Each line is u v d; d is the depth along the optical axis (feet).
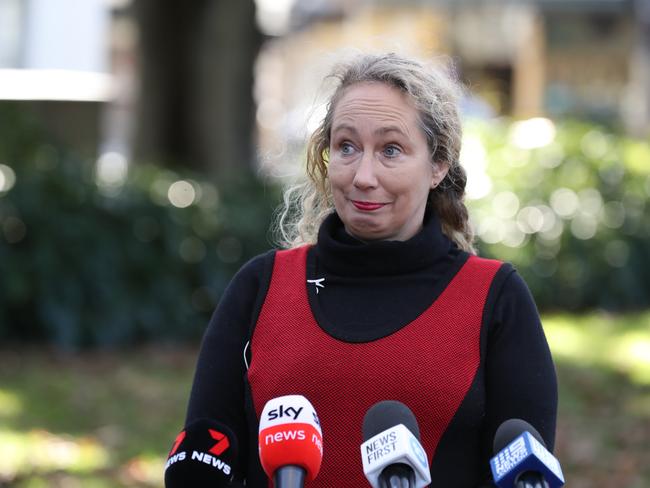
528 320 18.03
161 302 64.03
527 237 75.05
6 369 56.80
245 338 18.66
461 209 19.75
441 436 17.34
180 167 83.20
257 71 87.20
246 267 19.27
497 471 15.23
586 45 138.10
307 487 17.44
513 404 17.46
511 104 139.44
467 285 18.13
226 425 18.34
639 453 47.01
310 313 18.17
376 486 15.11
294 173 23.44
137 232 63.41
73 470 42.19
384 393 17.38
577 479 43.60
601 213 77.30
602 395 56.18
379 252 18.06
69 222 61.67
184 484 16.72
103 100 85.15
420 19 137.49
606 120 128.16
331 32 147.95
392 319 17.85
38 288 61.36
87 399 52.01
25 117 64.23
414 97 18.03
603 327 72.84
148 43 84.53
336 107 18.42
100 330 62.03
